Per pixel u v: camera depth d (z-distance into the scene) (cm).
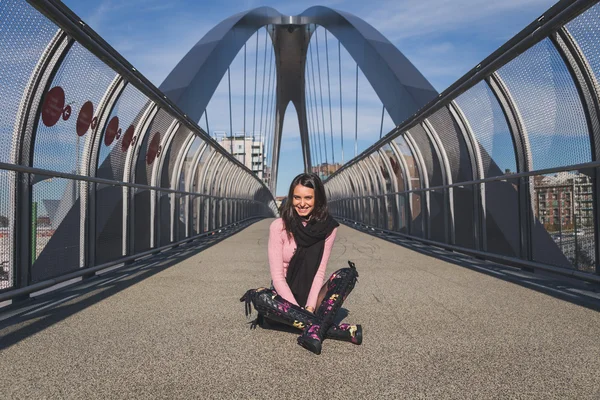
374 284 400
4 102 291
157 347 220
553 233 398
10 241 305
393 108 1412
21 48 296
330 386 172
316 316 227
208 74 1477
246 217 1831
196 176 920
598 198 335
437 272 471
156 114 552
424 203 797
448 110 580
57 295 354
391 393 166
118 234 486
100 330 251
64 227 370
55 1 293
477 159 554
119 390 168
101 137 427
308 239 241
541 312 290
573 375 182
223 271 486
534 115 418
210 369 190
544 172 399
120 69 399
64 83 353
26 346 221
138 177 568
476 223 565
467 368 191
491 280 419
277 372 187
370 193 1311
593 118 342
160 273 471
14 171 304
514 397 162
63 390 168
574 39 337
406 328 255
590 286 380
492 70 433
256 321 251
